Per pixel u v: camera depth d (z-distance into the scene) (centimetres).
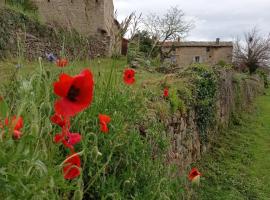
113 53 379
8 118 162
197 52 5403
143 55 578
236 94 1712
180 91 760
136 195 291
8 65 299
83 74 146
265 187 823
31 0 1889
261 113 1981
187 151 745
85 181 277
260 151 1138
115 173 300
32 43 1295
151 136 402
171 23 3238
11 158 143
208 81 987
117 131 309
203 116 937
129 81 382
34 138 151
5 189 140
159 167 357
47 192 173
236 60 4703
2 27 1180
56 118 193
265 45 4659
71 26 389
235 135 1300
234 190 759
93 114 300
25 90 173
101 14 2250
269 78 4869
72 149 189
